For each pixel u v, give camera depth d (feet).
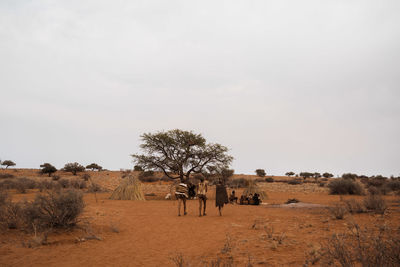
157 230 34.06
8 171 248.32
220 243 26.37
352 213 44.16
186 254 22.58
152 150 106.22
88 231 31.48
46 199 32.19
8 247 24.57
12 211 32.76
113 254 23.04
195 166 106.22
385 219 36.22
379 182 159.33
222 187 47.42
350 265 14.52
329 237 25.93
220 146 105.91
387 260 13.12
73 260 21.26
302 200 80.89
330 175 311.27
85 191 118.52
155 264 20.02
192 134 106.22
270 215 47.03
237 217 44.96
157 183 198.80
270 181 237.04
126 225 37.55
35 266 19.70
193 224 38.27
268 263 19.02
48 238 28.30
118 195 86.17
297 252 21.67
